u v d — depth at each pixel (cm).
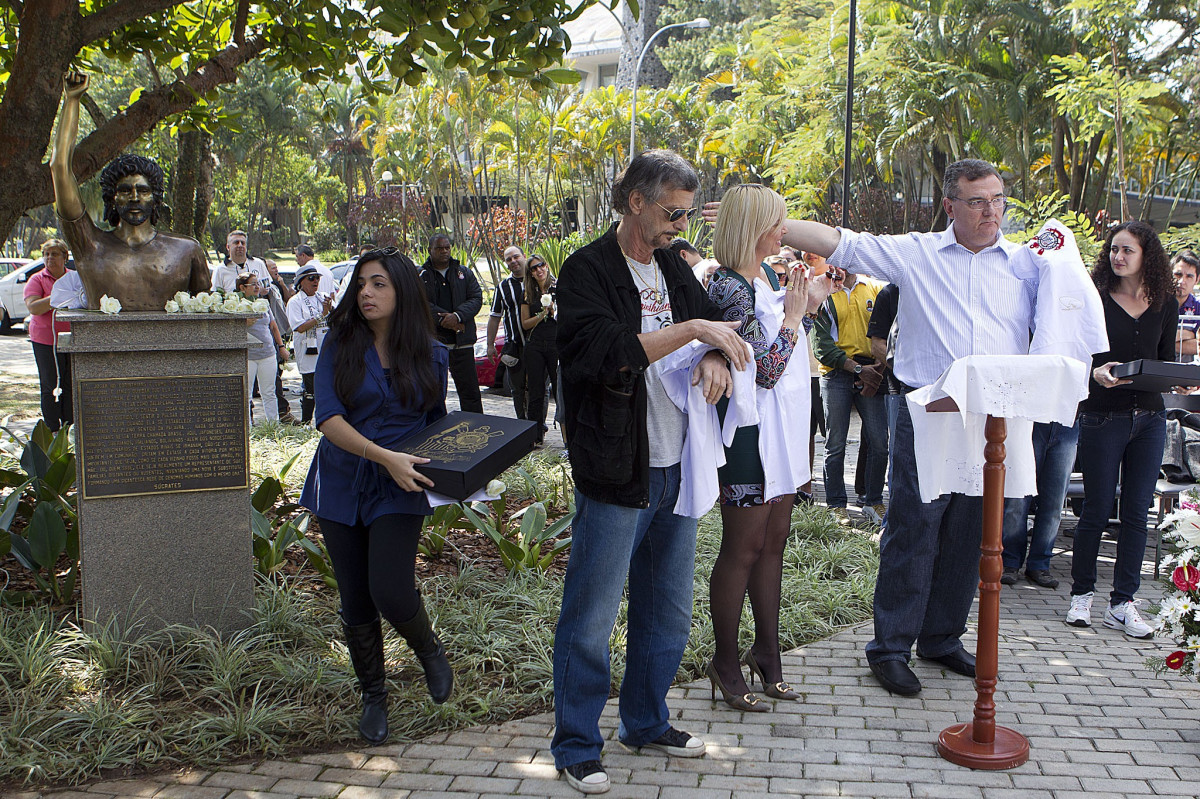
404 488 326
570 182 4103
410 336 353
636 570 344
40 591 478
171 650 411
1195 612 390
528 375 974
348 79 589
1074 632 490
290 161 6291
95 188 1869
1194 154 2195
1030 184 2350
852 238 408
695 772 335
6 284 2317
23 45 446
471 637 432
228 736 346
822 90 2450
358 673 358
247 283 1023
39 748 330
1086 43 2041
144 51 600
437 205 4394
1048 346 380
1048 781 330
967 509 414
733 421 336
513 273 1020
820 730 370
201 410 420
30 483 545
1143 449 485
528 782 325
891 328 681
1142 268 495
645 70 4438
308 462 810
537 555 543
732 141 3183
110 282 408
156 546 419
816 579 544
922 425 378
